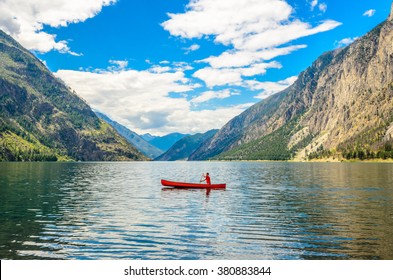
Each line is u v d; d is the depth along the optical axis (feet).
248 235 100.83
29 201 166.71
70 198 179.01
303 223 116.88
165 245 90.99
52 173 409.08
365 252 83.76
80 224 114.83
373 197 183.52
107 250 86.69
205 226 112.57
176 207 151.23
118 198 180.86
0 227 110.01
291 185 261.44
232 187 245.65
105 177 363.15
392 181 289.94
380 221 119.24
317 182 288.51
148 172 513.86
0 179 300.61
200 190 223.71
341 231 104.78
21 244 91.25
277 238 97.35
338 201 169.37
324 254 82.79
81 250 86.58
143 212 138.10
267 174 431.84
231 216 129.80
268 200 174.09
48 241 94.07
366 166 654.53
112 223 116.57
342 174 401.29
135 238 97.45
